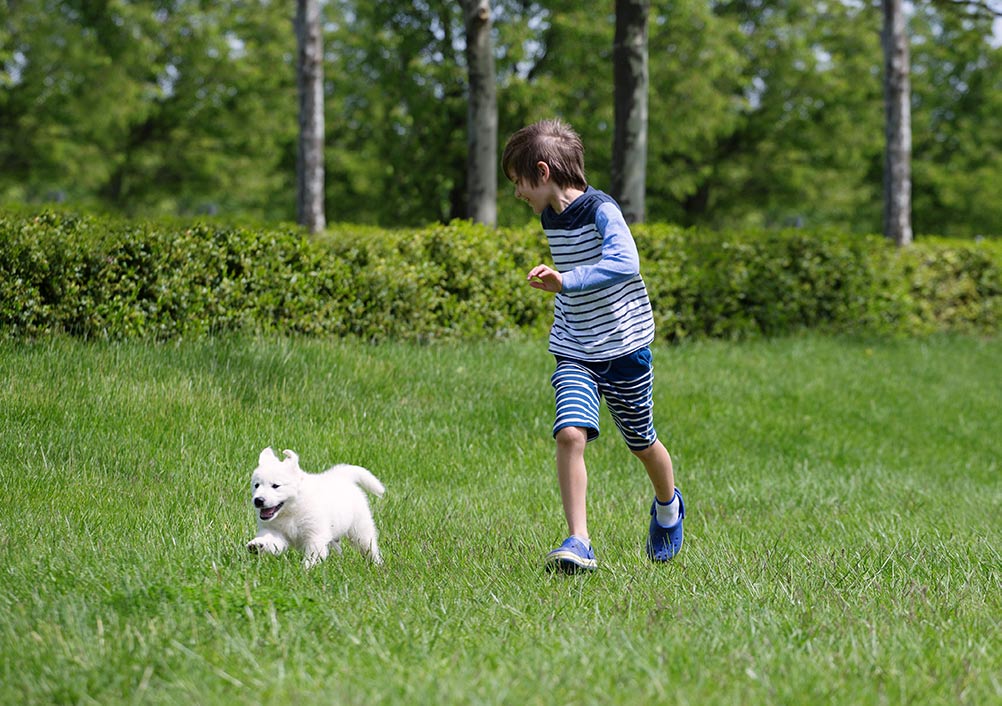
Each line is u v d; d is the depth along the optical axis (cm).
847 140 3506
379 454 792
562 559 439
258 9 3388
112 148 3366
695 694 290
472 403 963
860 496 842
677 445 979
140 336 953
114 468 682
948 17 3509
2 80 3023
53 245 907
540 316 1341
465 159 2980
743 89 3528
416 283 1191
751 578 472
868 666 321
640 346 461
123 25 3148
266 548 487
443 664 317
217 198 3653
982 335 1831
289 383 898
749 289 1537
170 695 291
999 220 4041
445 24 2867
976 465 1071
